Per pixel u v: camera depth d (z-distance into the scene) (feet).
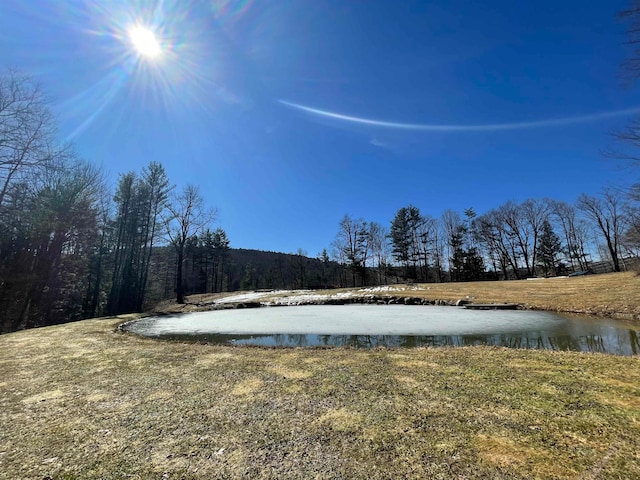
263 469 8.32
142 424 11.41
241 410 12.31
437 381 14.71
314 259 192.34
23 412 12.83
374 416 11.21
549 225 145.48
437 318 42.75
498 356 19.06
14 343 29.01
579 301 46.16
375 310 54.90
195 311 68.13
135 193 92.32
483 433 9.70
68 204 62.95
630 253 94.38
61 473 8.53
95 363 20.89
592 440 9.04
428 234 157.58
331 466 8.32
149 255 93.91
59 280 67.05
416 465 8.16
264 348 24.64
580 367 16.07
